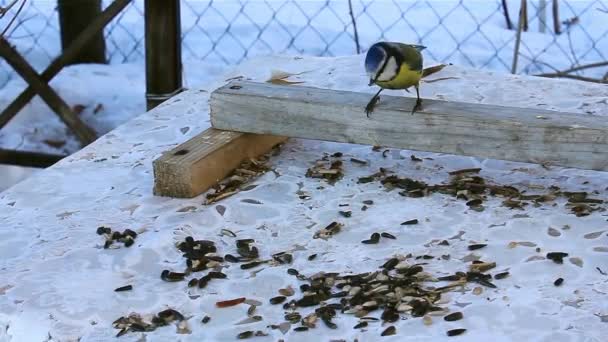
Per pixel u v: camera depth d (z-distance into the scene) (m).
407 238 1.55
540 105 1.89
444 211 1.61
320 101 1.68
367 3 3.14
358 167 1.73
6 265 1.51
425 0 3.15
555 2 2.88
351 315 1.41
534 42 2.88
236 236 1.57
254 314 1.42
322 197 1.65
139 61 2.94
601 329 1.38
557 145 1.60
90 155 1.79
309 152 1.78
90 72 2.83
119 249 1.54
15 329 1.41
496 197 1.64
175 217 1.61
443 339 1.37
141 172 1.73
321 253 1.53
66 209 1.63
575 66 2.64
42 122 2.65
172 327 1.40
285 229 1.58
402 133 1.65
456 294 1.44
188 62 2.86
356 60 2.12
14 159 2.48
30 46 2.97
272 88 1.73
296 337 1.38
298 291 1.45
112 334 1.39
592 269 1.48
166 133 1.85
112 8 2.37
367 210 1.62
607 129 1.58
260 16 3.11
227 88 1.73
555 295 1.43
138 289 1.46
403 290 1.44
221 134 1.72
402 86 1.65
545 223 1.57
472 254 1.51
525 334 1.37
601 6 3.04
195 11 3.16
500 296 1.43
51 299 1.44
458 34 2.92
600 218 1.58
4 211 1.63
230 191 1.67
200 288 1.46
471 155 1.63
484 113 1.63
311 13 3.11
